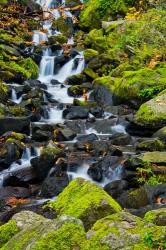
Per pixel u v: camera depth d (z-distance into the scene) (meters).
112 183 7.93
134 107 12.30
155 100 11.41
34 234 4.70
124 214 4.84
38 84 13.86
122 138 10.02
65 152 9.36
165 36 15.34
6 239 5.16
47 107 12.04
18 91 12.84
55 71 15.52
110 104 12.80
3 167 9.21
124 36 15.65
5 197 8.05
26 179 8.64
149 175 8.13
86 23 19.14
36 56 15.63
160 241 4.29
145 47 15.09
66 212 6.20
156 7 17.75
